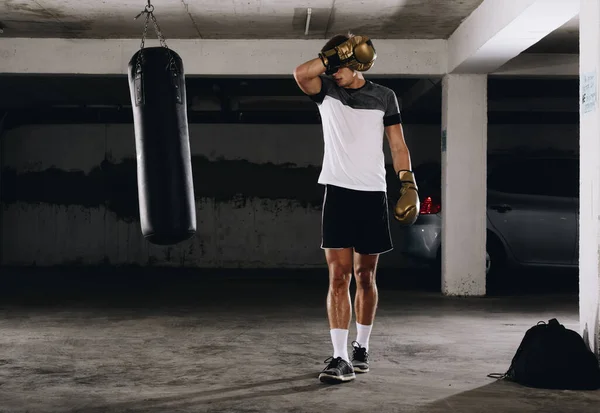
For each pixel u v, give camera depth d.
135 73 4.48
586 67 4.29
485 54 6.82
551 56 7.93
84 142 11.15
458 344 5.05
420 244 8.47
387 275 10.17
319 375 3.92
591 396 3.62
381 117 4.00
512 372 3.94
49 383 3.89
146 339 5.24
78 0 6.40
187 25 7.29
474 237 7.94
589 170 4.23
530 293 8.18
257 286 8.77
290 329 5.68
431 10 6.72
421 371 4.19
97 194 11.15
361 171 3.94
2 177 11.21
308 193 11.05
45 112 10.90
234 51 7.91
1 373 4.14
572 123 10.73
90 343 5.09
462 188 7.96
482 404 3.46
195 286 8.75
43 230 11.19
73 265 11.17
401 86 11.17
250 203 11.06
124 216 11.12
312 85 3.89
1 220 11.23
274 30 7.48
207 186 11.05
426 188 8.63
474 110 7.92
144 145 4.41
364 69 3.77
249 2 6.45
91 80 9.82
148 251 11.10
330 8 6.64
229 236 11.07
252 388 3.77
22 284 8.91
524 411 3.34
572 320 6.22
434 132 10.98
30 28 7.43
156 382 3.91
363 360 4.18
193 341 5.16
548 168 8.61
